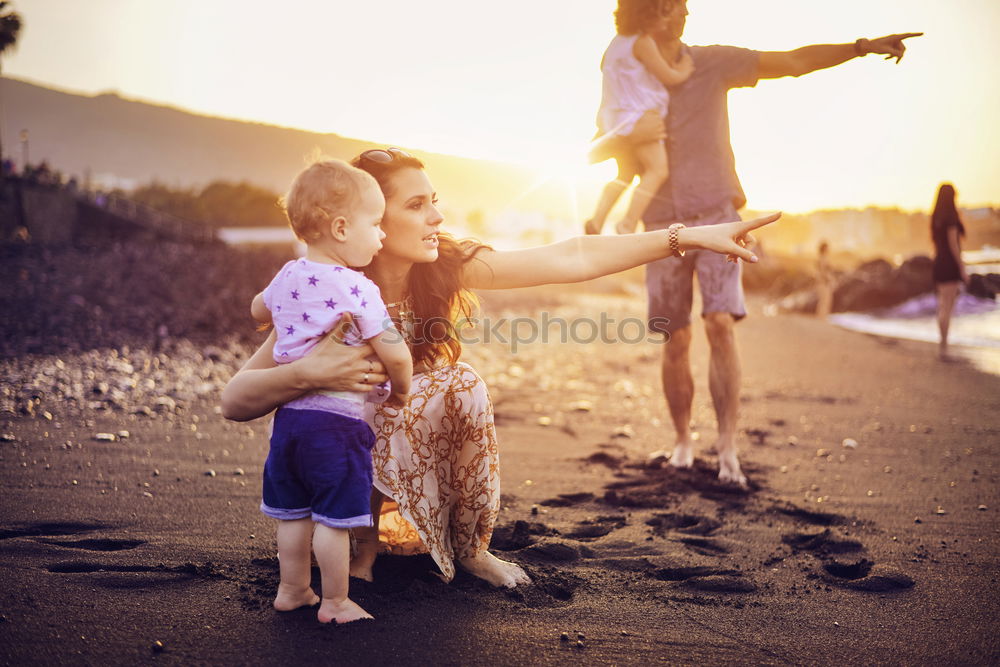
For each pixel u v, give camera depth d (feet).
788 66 12.94
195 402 18.67
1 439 13.57
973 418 19.66
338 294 6.87
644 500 11.76
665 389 14.35
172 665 6.07
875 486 12.94
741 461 14.80
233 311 39.09
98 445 13.64
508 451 15.14
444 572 7.86
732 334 13.52
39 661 6.05
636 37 12.96
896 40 12.28
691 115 13.15
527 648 6.61
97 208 107.76
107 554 8.42
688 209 13.17
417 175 7.73
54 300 35.96
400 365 7.11
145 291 42.01
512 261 8.22
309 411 6.89
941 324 33.76
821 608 7.82
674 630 7.14
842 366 29.94
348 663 6.19
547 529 10.14
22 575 7.70
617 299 80.89
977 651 6.89
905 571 8.95
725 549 9.67
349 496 6.82
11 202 87.76
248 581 7.80
